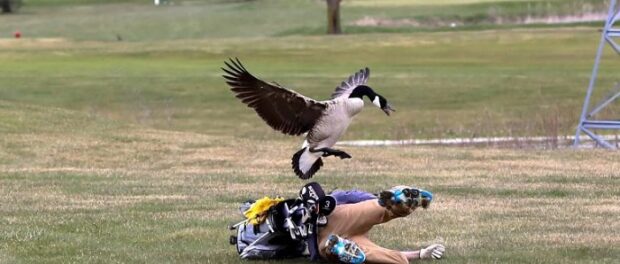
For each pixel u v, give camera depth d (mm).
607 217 10688
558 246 9195
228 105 30750
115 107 30703
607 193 12336
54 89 33375
